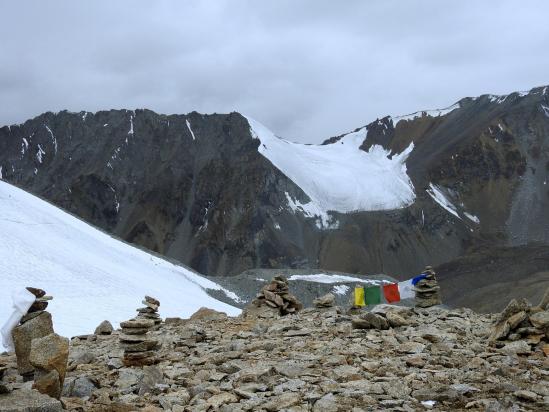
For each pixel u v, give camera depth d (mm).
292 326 19641
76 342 20125
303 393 10555
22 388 9445
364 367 12602
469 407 9555
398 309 20438
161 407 10266
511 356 13281
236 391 10758
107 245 92812
